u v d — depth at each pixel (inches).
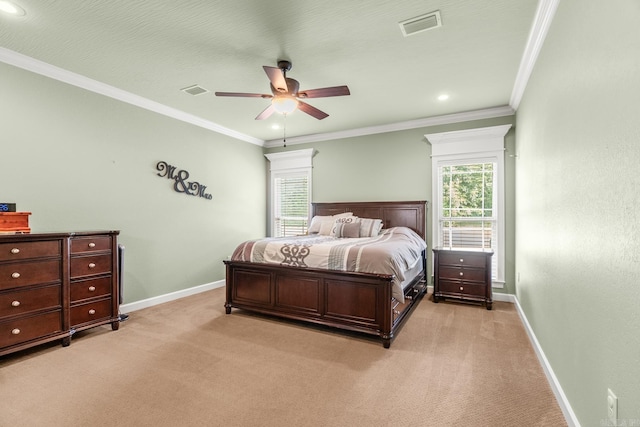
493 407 72.6
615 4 46.8
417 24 90.4
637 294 40.7
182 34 95.8
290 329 122.8
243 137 214.4
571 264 67.3
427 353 101.0
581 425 60.6
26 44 101.7
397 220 184.5
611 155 48.6
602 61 51.6
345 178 206.1
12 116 109.0
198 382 84.0
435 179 177.9
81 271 113.7
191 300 164.9
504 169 161.8
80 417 69.4
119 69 119.5
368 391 79.7
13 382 84.0
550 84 84.8
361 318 113.4
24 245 98.0
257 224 227.0
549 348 85.1
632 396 41.8
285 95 108.0
